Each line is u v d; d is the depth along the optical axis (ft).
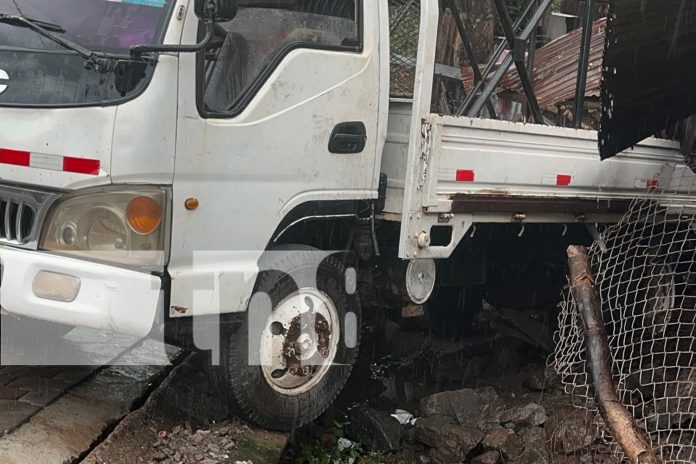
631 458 13.09
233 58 13.69
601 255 20.03
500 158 16.55
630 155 19.95
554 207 17.97
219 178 13.35
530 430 17.10
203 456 13.61
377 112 15.39
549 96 20.12
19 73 12.94
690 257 22.18
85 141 12.41
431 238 16.24
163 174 12.70
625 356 20.10
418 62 14.85
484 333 22.30
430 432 16.61
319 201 14.85
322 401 15.61
